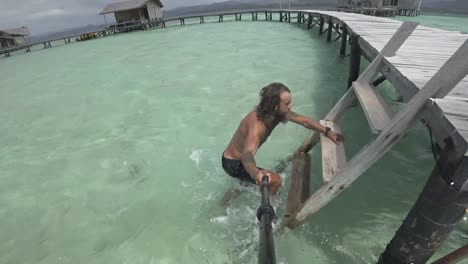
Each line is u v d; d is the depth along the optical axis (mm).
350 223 3086
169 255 3027
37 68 17234
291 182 3359
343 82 8008
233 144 3166
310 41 15688
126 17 35656
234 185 3805
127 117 7078
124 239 3295
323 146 3188
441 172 1898
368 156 2357
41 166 5172
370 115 2941
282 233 2936
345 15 13938
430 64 3508
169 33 27984
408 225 2221
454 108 2029
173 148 5328
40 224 3689
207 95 8008
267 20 31484
